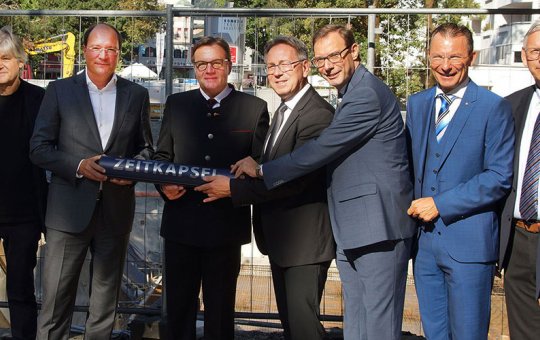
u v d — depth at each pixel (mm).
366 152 3930
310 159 3910
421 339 5113
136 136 4566
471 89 3910
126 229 4566
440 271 4027
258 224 4398
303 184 4098
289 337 4336
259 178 4109
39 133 4371
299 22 5316
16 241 4738
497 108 3836
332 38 3984
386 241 3910
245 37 5273
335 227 4055
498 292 6566
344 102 3902
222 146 4398
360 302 4141
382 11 5086
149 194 6008
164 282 5184
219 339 4480
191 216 4391
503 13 4949
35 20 5617
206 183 4188
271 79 4176
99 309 4578
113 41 4340
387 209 3910
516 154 3988
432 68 3918
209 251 4438
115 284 4602
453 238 3889
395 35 5418
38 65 5613
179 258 4461
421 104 4078
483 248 3869
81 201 4371
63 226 4391
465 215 3865
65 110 4379
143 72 5426
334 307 6906
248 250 6914
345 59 4000
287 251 4156
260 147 4434
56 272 4441
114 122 4414
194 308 4562
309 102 4180
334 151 3885
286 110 4246
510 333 4164
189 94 4516
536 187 3904
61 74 5617
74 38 5633
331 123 3965
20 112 4656
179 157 4445
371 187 3896
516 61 9953
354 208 3928
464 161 3867
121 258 4602
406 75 5359
